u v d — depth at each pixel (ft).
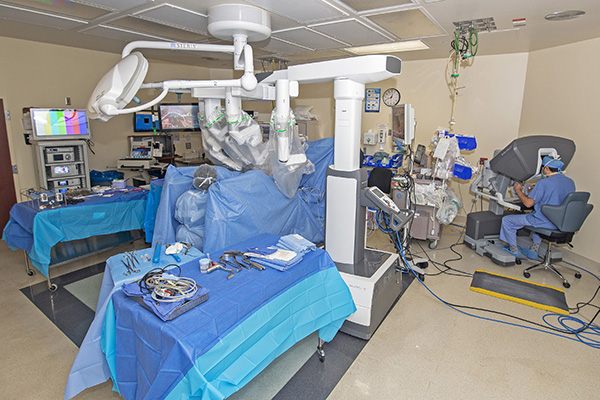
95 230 10.78
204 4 8.06
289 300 6.07
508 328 8.60
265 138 17.19
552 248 12.55
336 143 8.45
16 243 10.41
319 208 12.45
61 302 9.66
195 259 6.69
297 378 6.90
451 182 17.04
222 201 8.94
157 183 11.54
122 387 5.27
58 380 6.80
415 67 17.13
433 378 6.94
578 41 12.00
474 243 13.57
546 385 6.79
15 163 13.98
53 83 14.49
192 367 4.22
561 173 11.34
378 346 7.89
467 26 10.05
